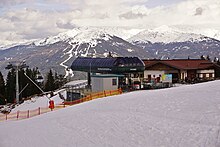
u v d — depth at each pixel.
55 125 26.27
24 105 66.19
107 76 52.69
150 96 31.92
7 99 85.69
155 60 76.38
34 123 29.50
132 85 58.06
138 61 62.91
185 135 18.05
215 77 73.00
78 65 71.94
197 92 29.97
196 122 20.19
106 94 47.47
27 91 91.44
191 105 24.81
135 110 26.48
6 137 25.33
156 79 67.62
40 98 76.69
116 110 27.83
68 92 60.56
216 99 25.48
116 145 18.55
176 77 70.00
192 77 70.00
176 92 31.91
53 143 21.02
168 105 26.14
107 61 63.84
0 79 89.88
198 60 77.44
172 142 17.39
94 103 34.09
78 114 29.00
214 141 16.31
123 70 61.12
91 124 24.30
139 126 21.50
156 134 19.22
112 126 22.66
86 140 20.44
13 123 33.44
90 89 58.84
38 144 21.42
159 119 22.44
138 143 18.28
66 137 21.92
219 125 18.80
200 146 16.06
